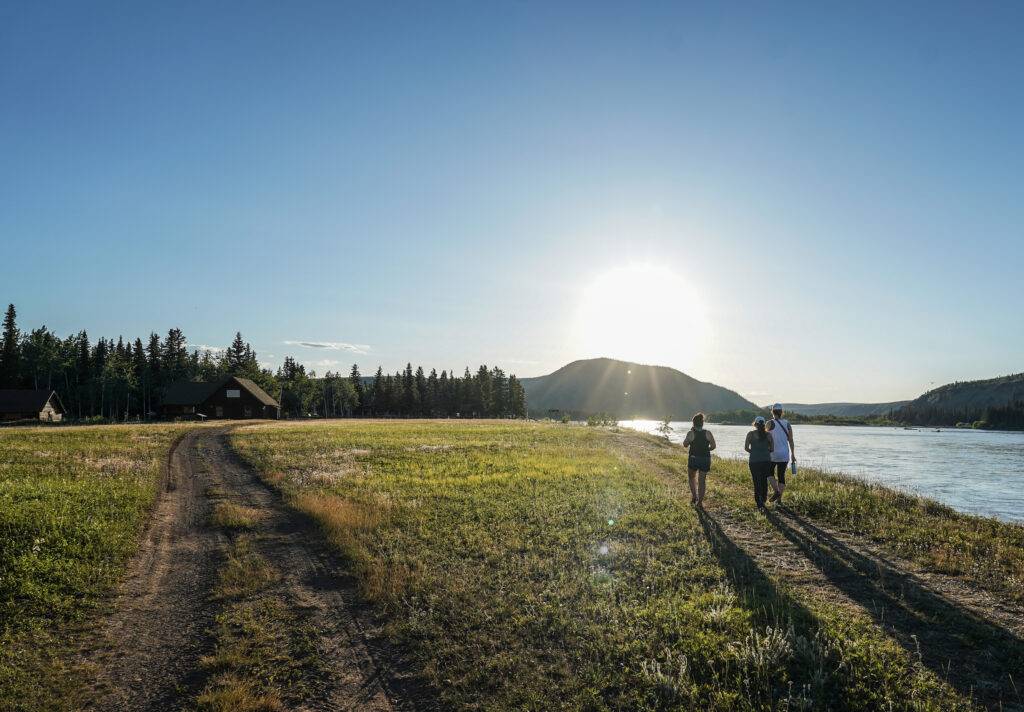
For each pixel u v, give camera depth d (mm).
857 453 51344
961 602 7262
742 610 6945
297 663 6363
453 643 6605
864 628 6488
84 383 108250
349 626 7305
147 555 10672
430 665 6148
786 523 11820
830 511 12648
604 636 6555
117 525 11828
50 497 13625
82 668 6387
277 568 9719
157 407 115500
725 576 8414
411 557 9641
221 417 91000
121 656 6695
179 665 6457
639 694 5441
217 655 6574
